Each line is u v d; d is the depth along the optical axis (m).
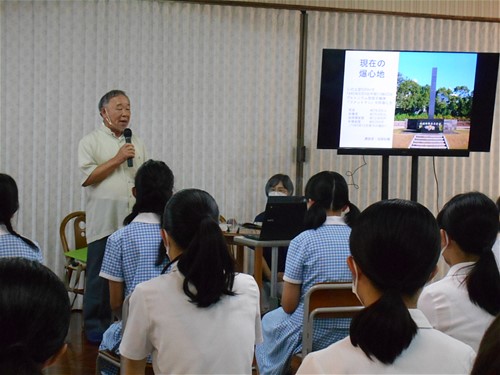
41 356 1.01
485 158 6.17
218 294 2.01
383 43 5.95
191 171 5.70
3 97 5.38
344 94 4.91
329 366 1.33
